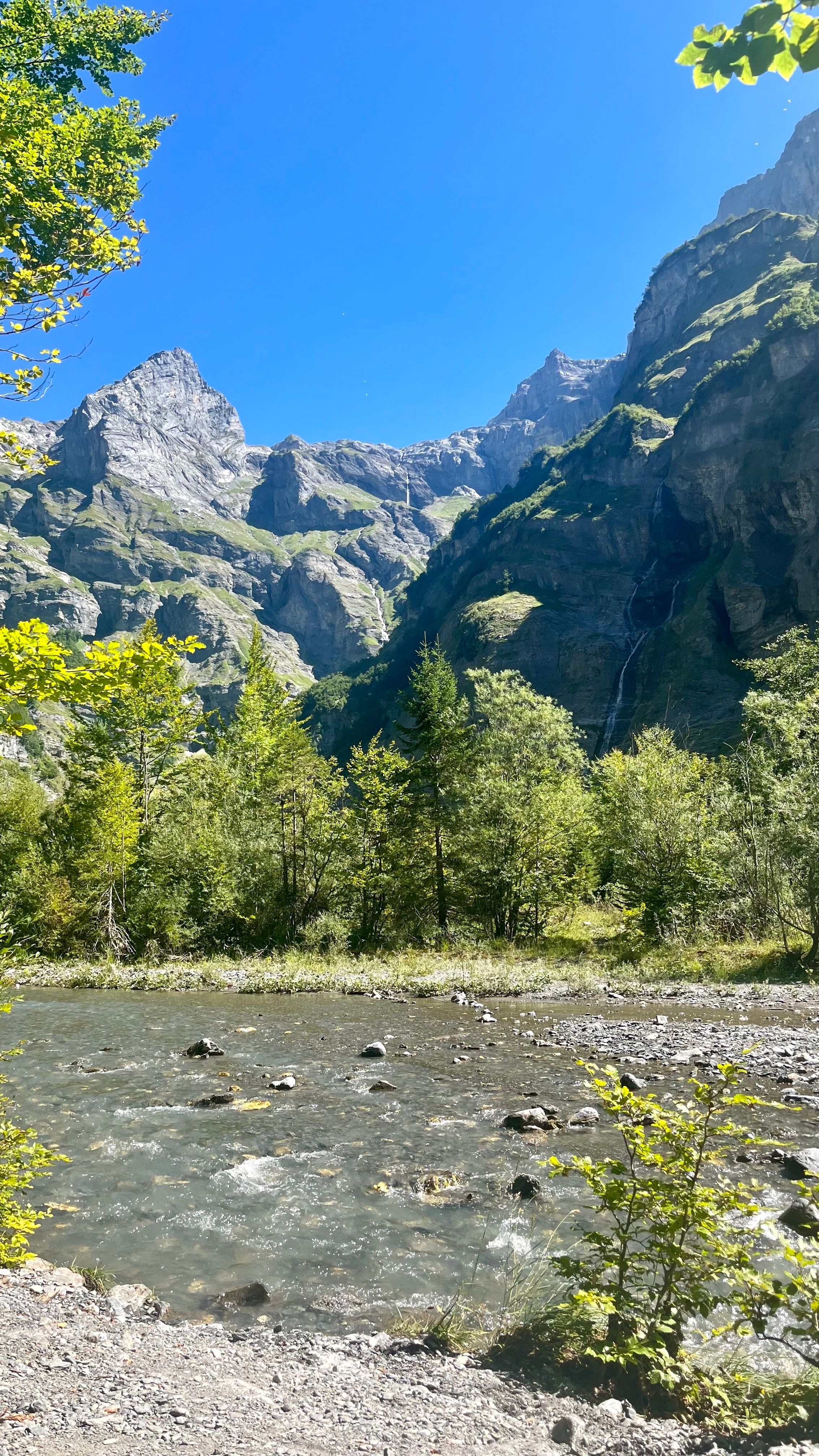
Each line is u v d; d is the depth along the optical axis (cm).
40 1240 720
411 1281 622
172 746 4659
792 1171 790
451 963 2889
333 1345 511
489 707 5378
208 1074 1340
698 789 3156
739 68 353
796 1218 661
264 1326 556
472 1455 362
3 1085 1280
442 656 3716
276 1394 425
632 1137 513
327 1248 689
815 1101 1026
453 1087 1209
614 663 13462
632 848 2920
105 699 693
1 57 1816
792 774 2534
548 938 3381
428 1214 753
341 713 19275
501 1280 614
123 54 2116
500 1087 1197
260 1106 1132
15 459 851
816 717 3053
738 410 13912
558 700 13312
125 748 4469
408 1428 388
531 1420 408
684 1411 427
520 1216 737
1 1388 396
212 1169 891
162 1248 698
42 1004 2227
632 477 16712
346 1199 796
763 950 2559
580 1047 1462
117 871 3478
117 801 3641
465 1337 516
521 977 2444
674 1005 1956
